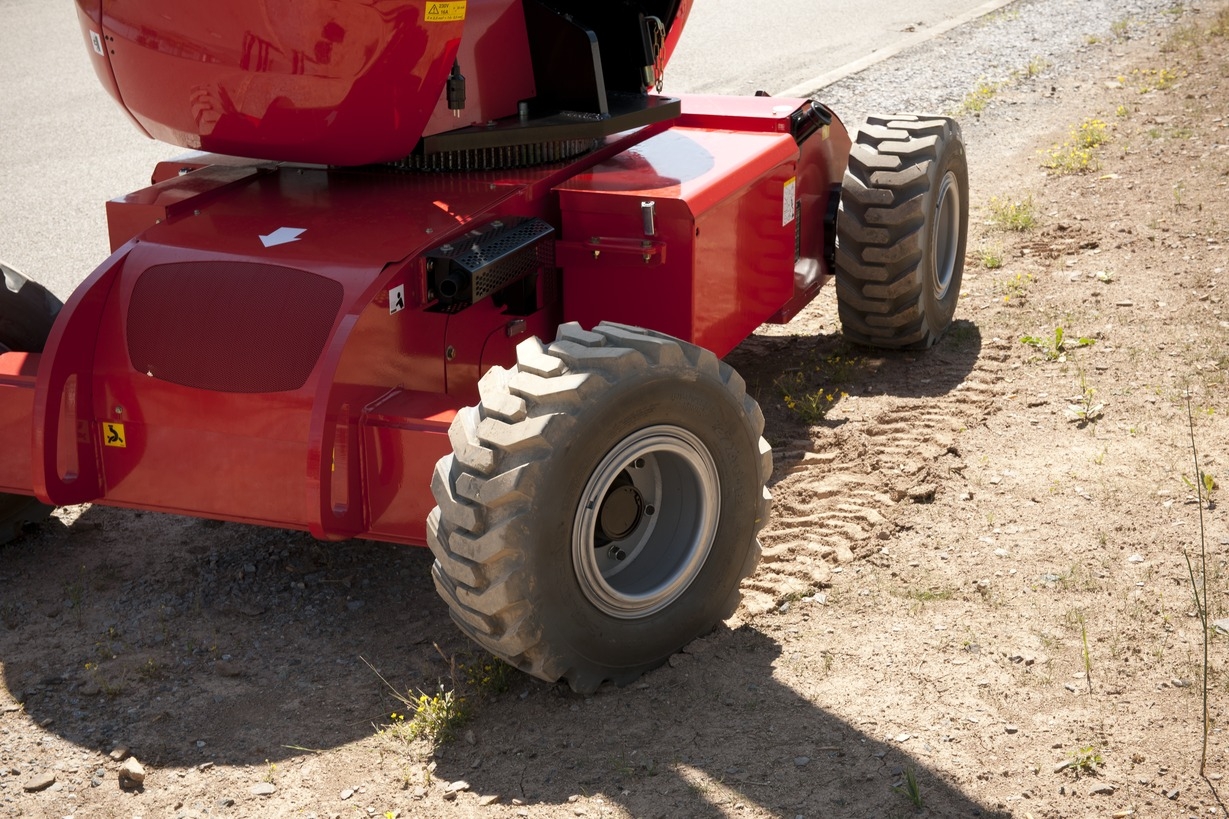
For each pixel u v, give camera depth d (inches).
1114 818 121.7
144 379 156.0
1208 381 214.8
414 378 156.9
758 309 201.9
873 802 125.4
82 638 160.9
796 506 186.1
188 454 156.1
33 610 167.3
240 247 158.4
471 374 168.6
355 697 148.3
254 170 184.2
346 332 143.9
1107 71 445.4
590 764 133.4
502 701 145.0
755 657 150.6
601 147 195.8
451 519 130.3
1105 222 298.4
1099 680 142.5
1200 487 181.9
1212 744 130.9
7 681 151.8
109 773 135.9
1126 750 130.9
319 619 164.4
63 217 328.8
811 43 522.0
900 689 142.8
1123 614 154.6
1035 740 133.1
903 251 222.7
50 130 412.8
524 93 188.1
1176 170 329.4
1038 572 165.2
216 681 151.9
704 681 146.3
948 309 243.1
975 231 301.1
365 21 150.9
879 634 153.7
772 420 216.1
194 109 163.6
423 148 170.6
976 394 219.9
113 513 193.6
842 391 225.5
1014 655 147.5
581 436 131.5
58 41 543.5
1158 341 232.8
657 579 147.9
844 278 229.6
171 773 135.8
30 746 140.3
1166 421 203.5
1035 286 265.9
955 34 523.5
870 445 203.6
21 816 129.7
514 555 129.6
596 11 203.5
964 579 164.7
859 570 168.6
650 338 139.5
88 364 158.1
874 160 225.3
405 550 180.9
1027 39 504.4
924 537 175.8
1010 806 124.0
